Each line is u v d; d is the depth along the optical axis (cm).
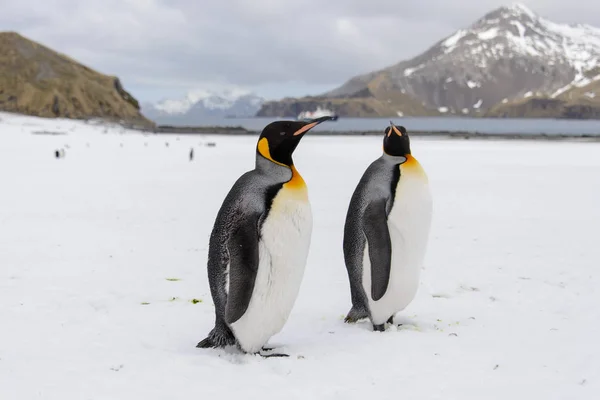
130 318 554
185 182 2112
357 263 500
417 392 369
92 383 379
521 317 563
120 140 5694
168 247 962
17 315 559
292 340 489
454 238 1040
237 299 402
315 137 7025
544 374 402
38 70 10112
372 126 17112
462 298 645
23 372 400
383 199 481
